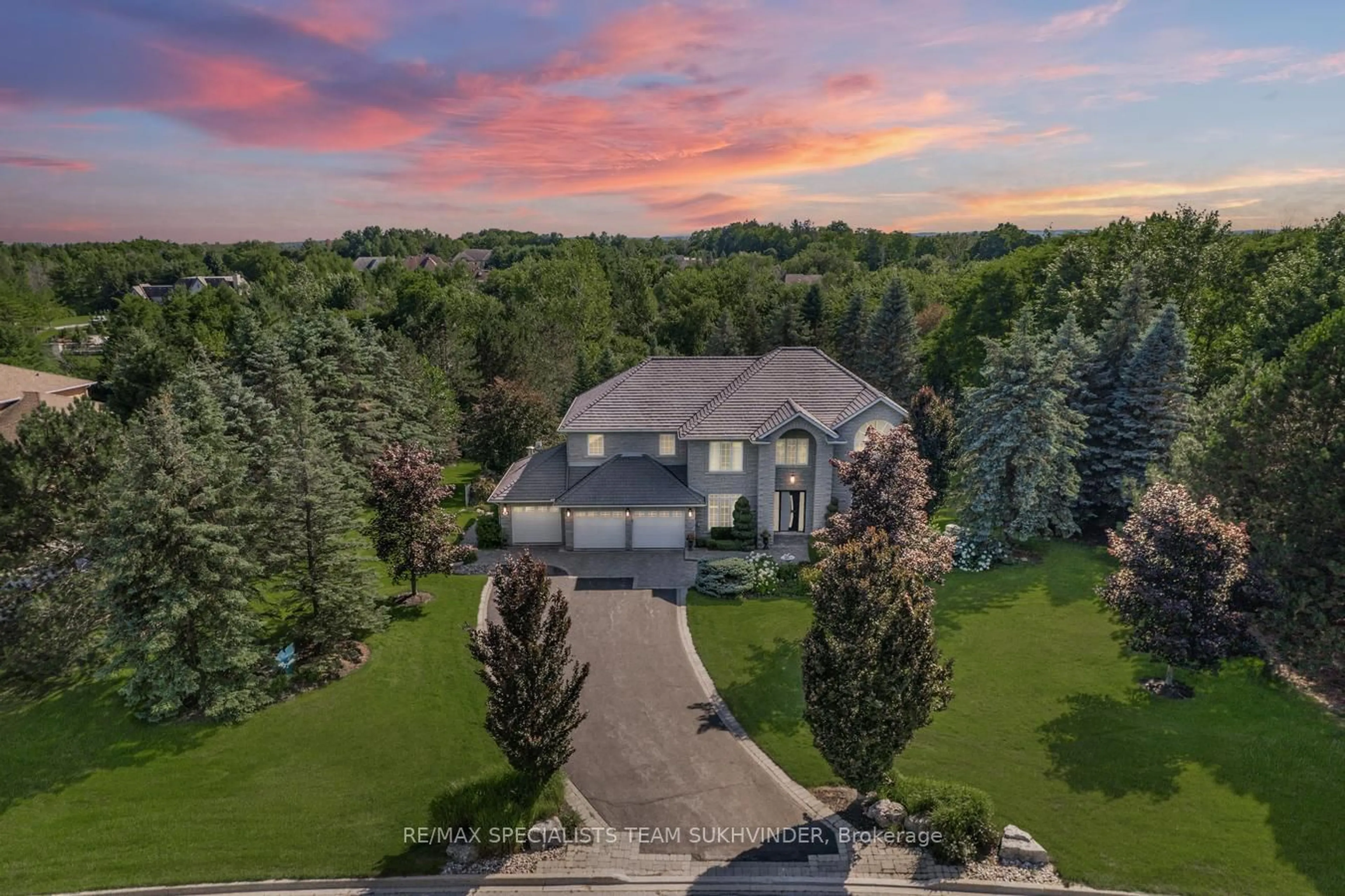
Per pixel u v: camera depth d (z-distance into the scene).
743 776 21.67
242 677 25.72
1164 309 38.28
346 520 28.88
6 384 57.75
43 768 22.33
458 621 31.62
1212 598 23.50
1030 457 36.12
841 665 18.27
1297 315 40.41
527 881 17.66
